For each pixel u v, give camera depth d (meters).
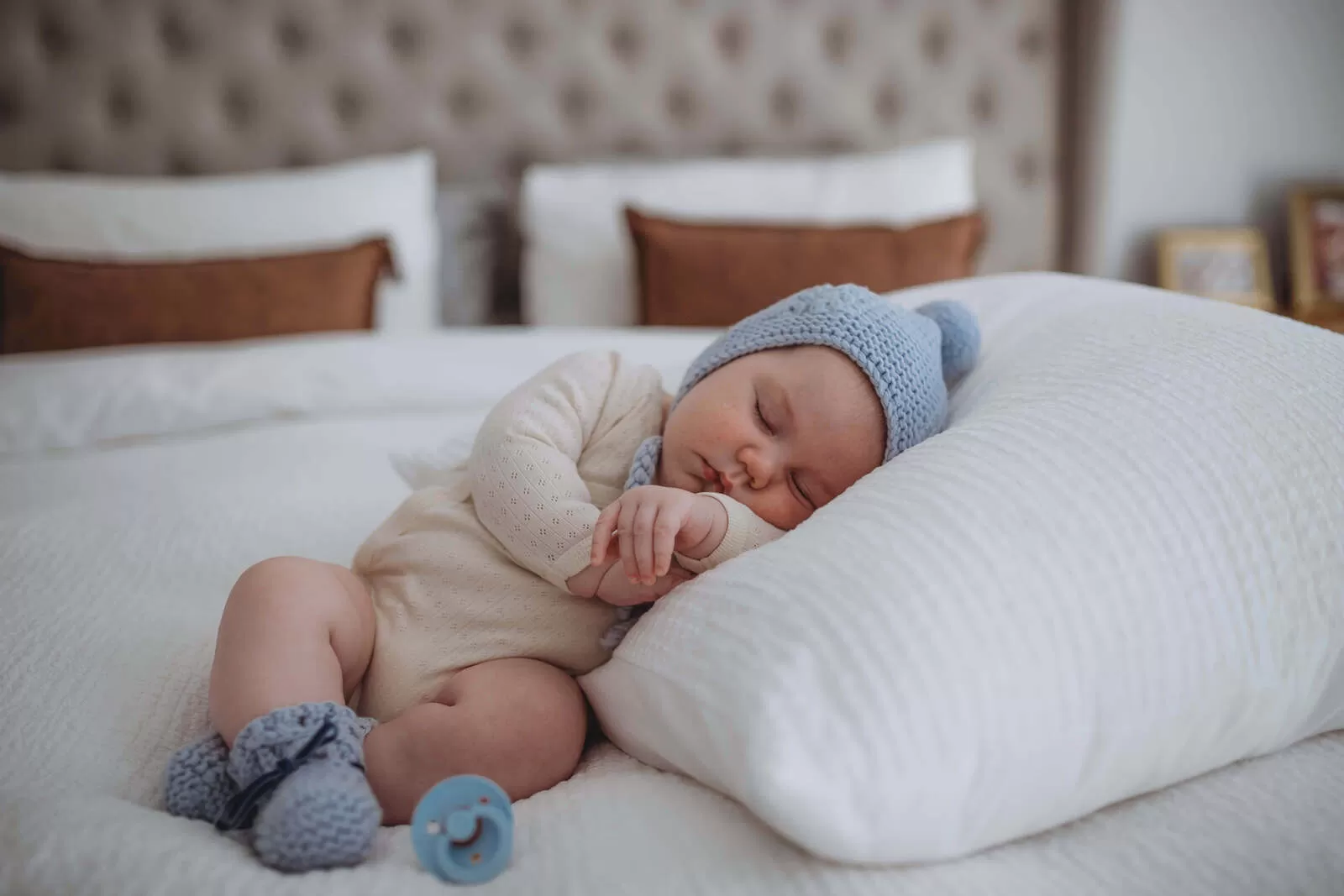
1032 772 0.57
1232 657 0.61
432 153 2.38
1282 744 0.67
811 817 0.53
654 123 2.46
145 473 1.39
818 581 0.61
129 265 1.90
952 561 0.60
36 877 0.55
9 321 1.84
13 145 2.21
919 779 0.55
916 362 0.84
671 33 2.41
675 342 1.78
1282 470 0.66
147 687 0.77
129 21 2.21
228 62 2.27
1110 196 2.51
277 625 0.70
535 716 0.72
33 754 0.68
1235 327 0.80
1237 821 0.61
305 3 2.27
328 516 1.10
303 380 1.62
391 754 0.69
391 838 0.65
